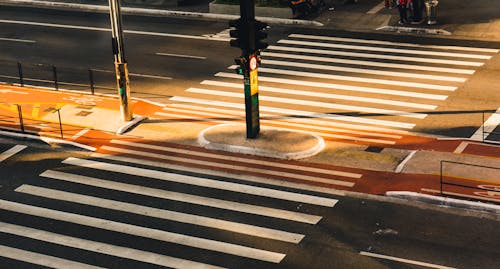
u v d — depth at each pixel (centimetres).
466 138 2664
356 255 1964
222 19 4209
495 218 2120
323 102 3078
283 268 1920
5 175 2500
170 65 3566
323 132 2770
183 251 2016
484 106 2956
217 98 3167
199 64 3566
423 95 3098
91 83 3206
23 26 4244
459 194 2227
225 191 2341
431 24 3888
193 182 2406
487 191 2236
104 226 2159
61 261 1992
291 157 2541
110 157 2614
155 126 2873
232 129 2766
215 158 2572
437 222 2114
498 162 2412
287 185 2361
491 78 3234
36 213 2248
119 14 2778
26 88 3331
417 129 2773
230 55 3666
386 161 2502
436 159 2466
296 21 4041
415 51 3603
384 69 3403
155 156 2608
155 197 2319
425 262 1920
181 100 3148
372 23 3981
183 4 4462
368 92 3159
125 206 2270
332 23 4016
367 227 2103
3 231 2150
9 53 3806
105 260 1988
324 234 2073
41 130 2850
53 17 4394
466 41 3681
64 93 3256
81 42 3944
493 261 1917
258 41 2564
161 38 3947
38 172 2516
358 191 2306
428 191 2259
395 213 2172
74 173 2502
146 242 2067
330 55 3609
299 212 2197
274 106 3056
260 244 2034
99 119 2942
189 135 2775
